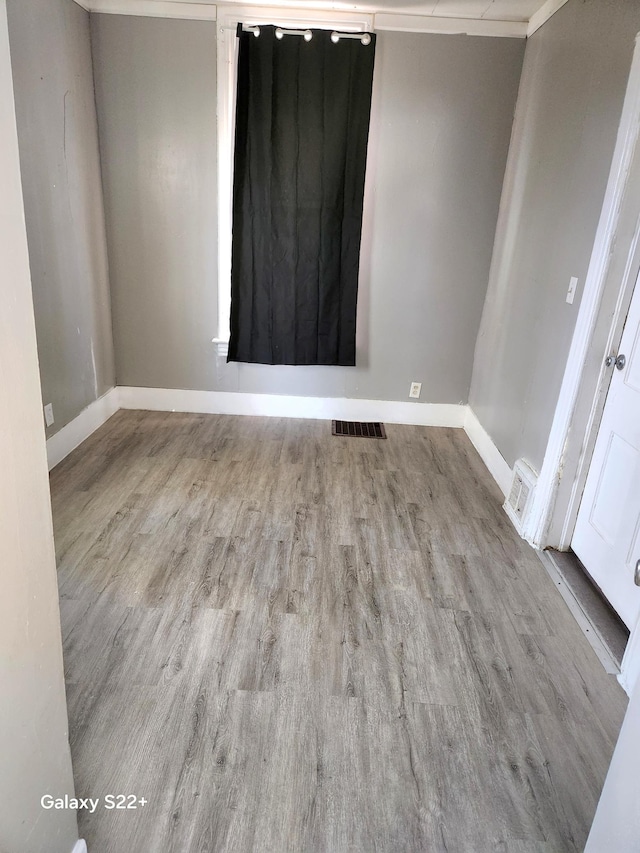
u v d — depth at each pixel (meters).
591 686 1.68
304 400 3.70
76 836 1.14
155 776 1.34
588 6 2.22
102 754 1.39
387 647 1.78
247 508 2.57
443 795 1.34
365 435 3.52
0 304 0.75
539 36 2.80
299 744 1.44
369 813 1.29
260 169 3.14
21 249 0.79
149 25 2.97
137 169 3.23
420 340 3.56
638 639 1.64
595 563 2.12
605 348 2.04
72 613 1.85
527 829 1.27
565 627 1.92
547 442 2.35
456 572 2.19
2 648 0.82
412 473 3.04
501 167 3.21
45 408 2.75
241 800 1.30
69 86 2.79
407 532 2.45
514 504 2.59
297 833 1.24
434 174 3.23
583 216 2.15
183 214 3.31
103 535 2.30
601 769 1.42
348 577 2.12
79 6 2.85
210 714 1.51
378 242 3.36
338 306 3.42
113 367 3.61
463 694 1.62
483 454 3.25
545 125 2.65
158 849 1.19
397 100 3.10
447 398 3.69
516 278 2.90
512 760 1.43
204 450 3.16
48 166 2.61
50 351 2.74
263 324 3.45
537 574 2.20
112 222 3.33
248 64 2.96
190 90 3.08
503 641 1.84
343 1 2.83
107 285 3.43
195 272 3.42
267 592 2.00
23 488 0.84
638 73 1.79
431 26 2.96
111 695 1.55
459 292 3.45
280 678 1.64
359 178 3.18
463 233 3.33
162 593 1.97
